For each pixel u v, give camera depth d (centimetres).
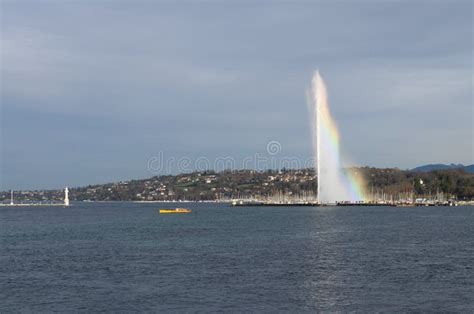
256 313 5334
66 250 10419
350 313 5325
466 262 8375
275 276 7175
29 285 6675
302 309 5472
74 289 6412
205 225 18325
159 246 10988
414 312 5353
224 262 8456
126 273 7475
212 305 5638
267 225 17762
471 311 5381
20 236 14338
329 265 8100
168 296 6022
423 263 8275
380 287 6450
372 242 11550
